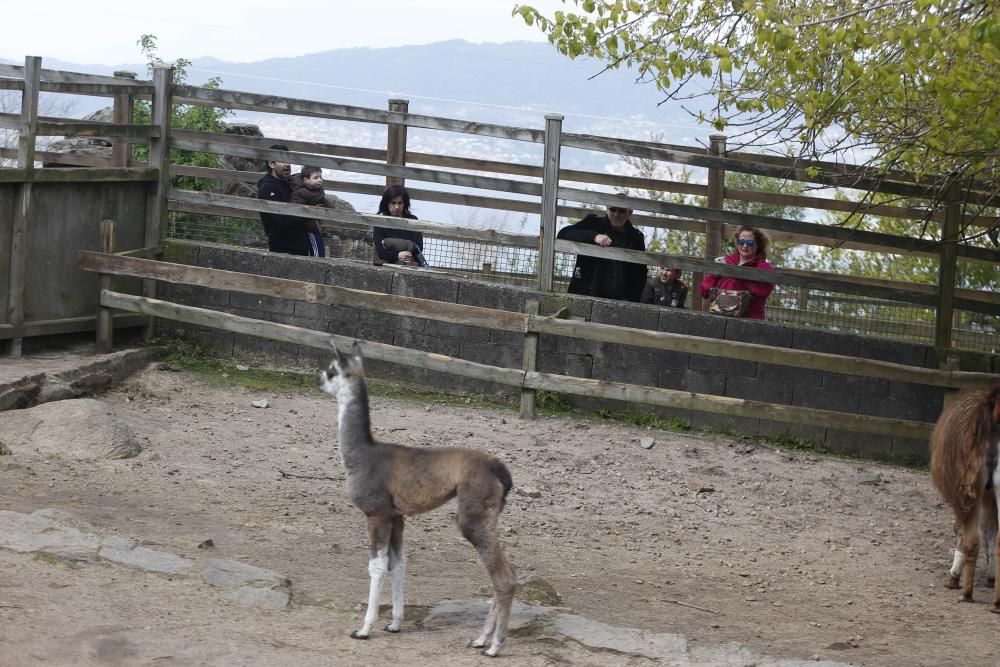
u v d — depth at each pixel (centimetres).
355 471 705
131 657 617
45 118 1816
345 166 1480
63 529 804
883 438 1377
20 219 1334
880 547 1062
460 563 898
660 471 1218
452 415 1358
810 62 983
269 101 1496
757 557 1002
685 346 1321
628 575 915
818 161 1266
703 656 708
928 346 1380
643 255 1407
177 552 810
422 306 1363
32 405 1176
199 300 1520
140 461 1067
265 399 1348
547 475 1166
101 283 1404
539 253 1441
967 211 1429
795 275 1398
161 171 1523
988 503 983
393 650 680
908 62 898
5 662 588
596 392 1336
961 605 914
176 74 2202
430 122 1465
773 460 1298
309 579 805
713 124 1116
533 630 725
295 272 1491
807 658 749
